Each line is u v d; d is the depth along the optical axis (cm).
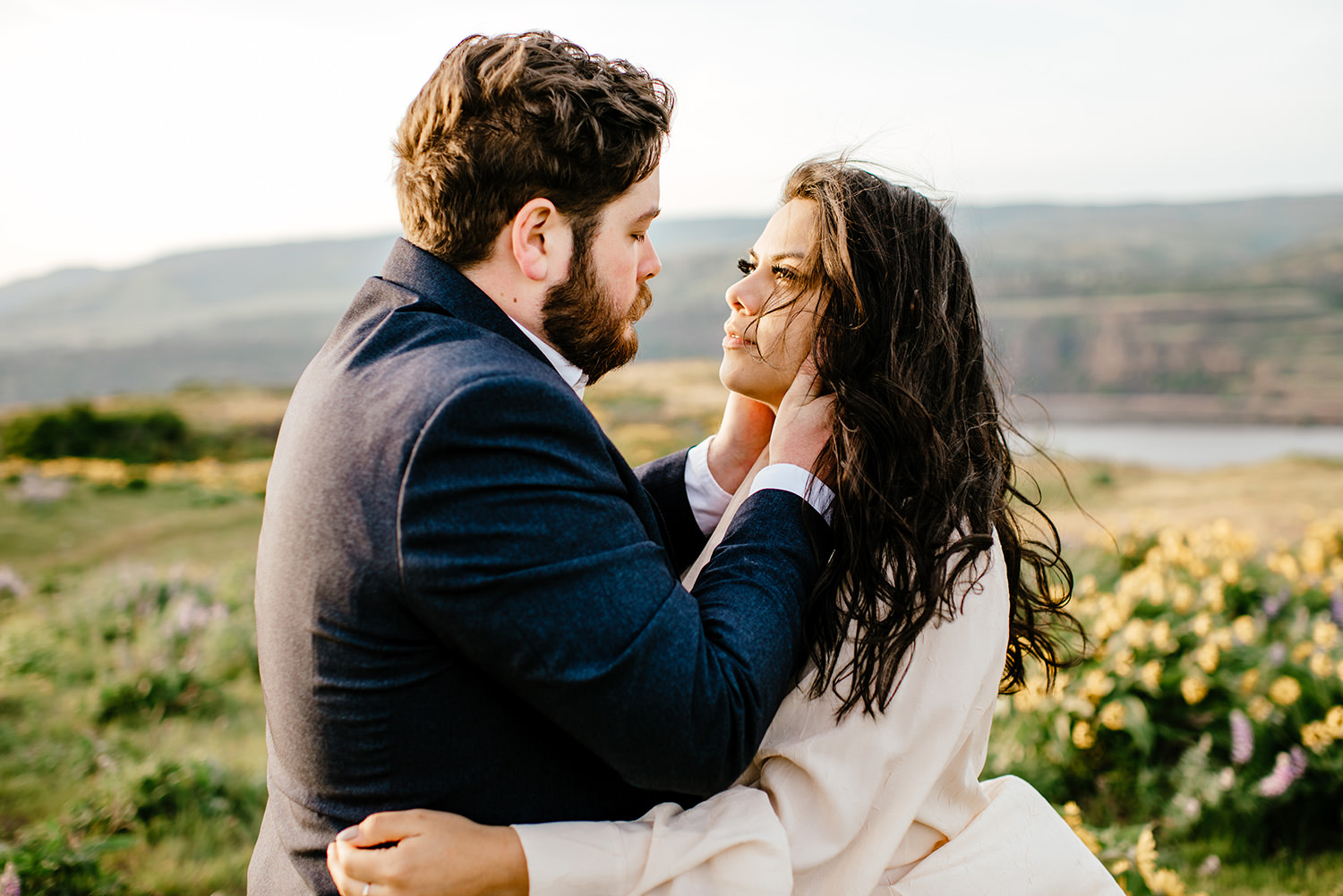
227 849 355
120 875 324
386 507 103
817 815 128
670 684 105
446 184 121
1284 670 398
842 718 130
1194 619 436
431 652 107
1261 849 338
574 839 113
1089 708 373
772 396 156
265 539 120
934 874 134
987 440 153
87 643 686
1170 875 257
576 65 124
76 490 1723
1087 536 697
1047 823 144
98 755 438
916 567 130
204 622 677
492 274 125
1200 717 385
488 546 102
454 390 105
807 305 145
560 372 134
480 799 113
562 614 103
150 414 2909
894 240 144
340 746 109
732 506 161
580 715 104
